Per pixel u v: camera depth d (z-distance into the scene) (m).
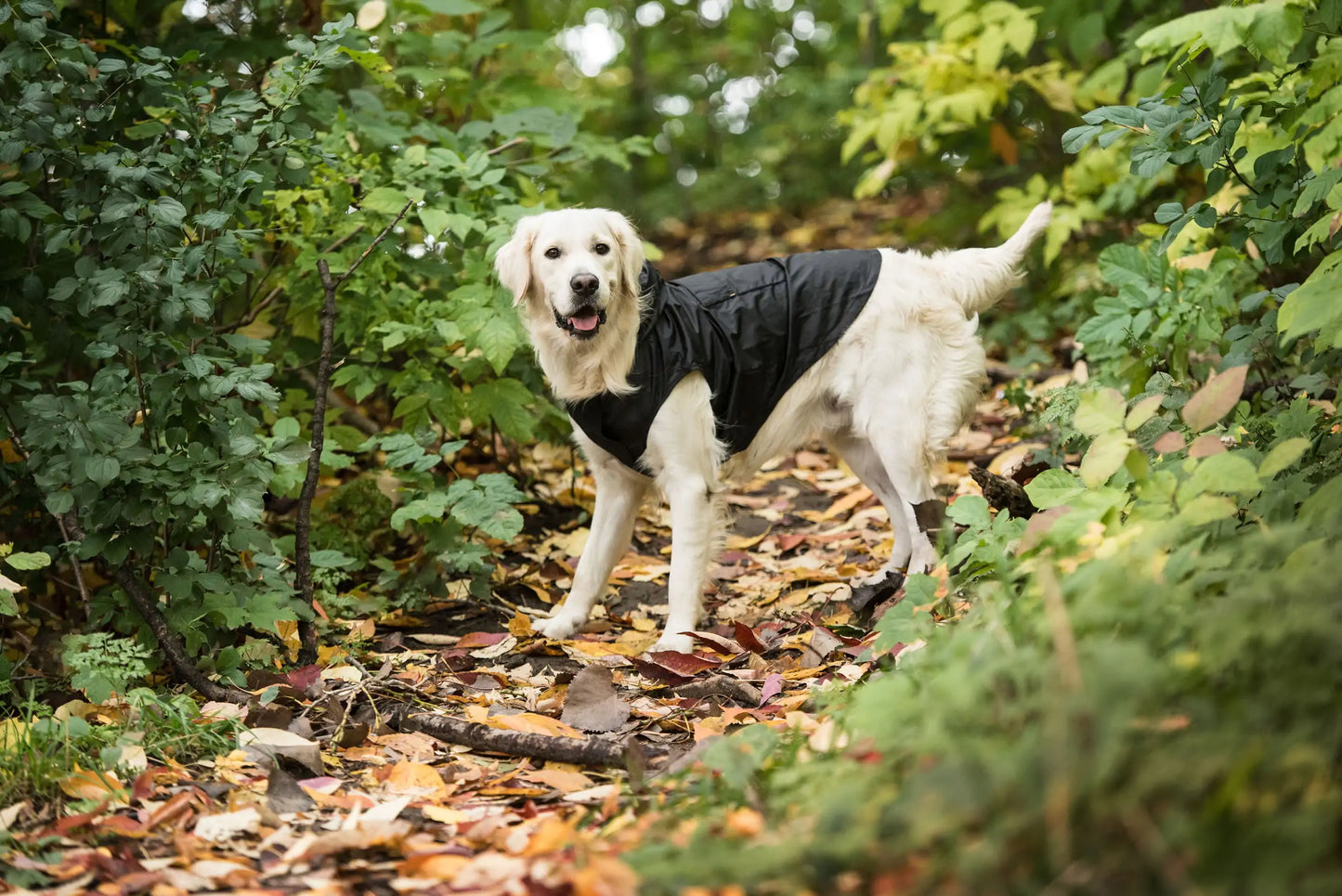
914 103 6.29
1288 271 4.50
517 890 2.01
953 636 2.51
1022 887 1.66
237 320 4.77
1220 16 3.91
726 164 11.93
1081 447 3.97
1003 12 5.98
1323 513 2.44
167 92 3.66
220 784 2.70
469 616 4.25
